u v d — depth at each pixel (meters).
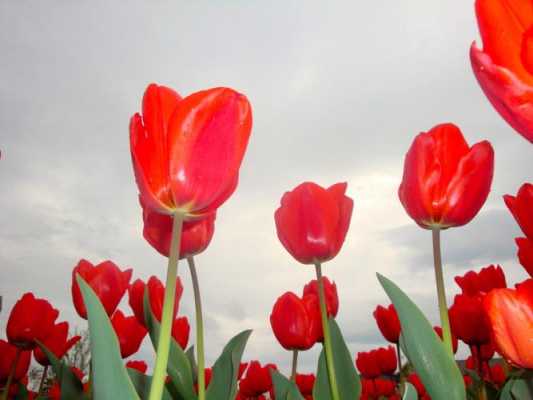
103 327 0.20
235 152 0.22
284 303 0.52
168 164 0.22
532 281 0.28
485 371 0.67
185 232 0.34
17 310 0.57
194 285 0.35
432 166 0.31
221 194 0.22
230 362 0.39
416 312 0.27
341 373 0.44
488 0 0.16
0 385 0.63
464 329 0.54
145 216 0.34
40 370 1.07
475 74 0.17
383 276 0.28
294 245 0.42
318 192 0.42
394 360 1.00
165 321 0.19
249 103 0.22
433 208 0.31
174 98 0.23
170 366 0.37
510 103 0.16
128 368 0.41
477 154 0.31
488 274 0.56
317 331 0.52
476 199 0.31
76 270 0.48
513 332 0.27
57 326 0.61
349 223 0.43
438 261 0.31
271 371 0.50
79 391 0.44
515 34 0.16
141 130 0.22
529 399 0.34
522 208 0.33
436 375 0.26
